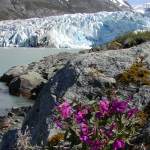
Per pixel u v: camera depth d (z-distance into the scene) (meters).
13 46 115.44
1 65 61.06
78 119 4.50
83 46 113.06
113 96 7.61
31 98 26.88
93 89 8.10
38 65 34.41
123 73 8.29
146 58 8.73
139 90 7.66
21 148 4.94
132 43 18.09
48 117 7.49
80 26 116.06
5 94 28.27
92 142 4.31
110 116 4.51
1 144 8.70
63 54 36.41
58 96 8.27
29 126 8.48
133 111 4.62
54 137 6.77
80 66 8.75
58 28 117.38
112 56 8.94
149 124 5.82
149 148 5.28
